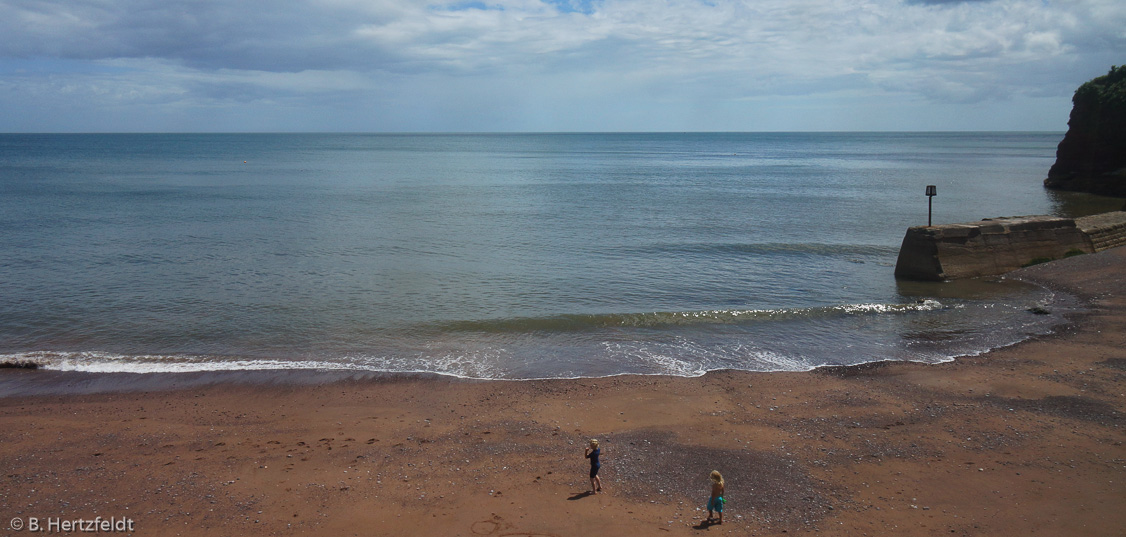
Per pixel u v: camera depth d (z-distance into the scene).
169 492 12.62
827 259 36.56
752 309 26.22
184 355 20.94
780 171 109.81
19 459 13.98
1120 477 12.96
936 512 11.86
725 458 14.13
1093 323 23.55
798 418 16.25
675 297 28.66
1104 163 72.44
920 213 54.94
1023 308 26.02
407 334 23.20
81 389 18.23
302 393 18.06
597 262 35.44
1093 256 32.44
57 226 44.31
